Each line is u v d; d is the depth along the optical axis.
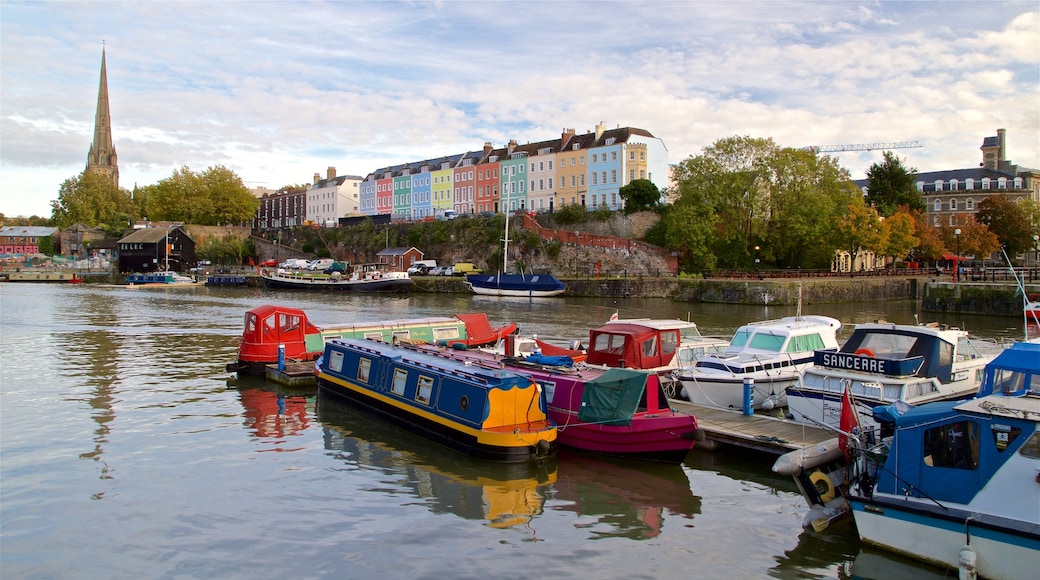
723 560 10.91
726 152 67.62
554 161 87.56
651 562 10.84
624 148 80.56
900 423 10.80
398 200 112.12
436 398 16.92
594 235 71.19
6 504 13.00
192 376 25.14
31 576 10.34
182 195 109.50
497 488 13.93
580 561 10.84
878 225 66.50
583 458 15.80
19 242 136.38
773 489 14.02
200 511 12.70
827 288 58.41
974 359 17.59
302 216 131.75
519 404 15.91
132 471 14.84
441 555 10.99
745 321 42.50
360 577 10.30
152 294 69.50
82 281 94.88
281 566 10.64
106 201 127.62
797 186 66.94
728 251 68.56
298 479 14.38
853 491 11.16
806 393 16.45
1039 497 9.45
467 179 99.25
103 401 21.11
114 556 10.97
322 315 46.44
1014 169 107.50
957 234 68.62
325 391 21.64
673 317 45.09
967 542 9.81
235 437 17.41
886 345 17.00
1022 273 59.41
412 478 14.47
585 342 29.05
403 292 71.00
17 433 17.56
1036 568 9.26
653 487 14.08
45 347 32.09
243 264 103.38
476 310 50.50
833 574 10.43
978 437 10.09
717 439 15.88
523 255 75.56
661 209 73.00
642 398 15.92
